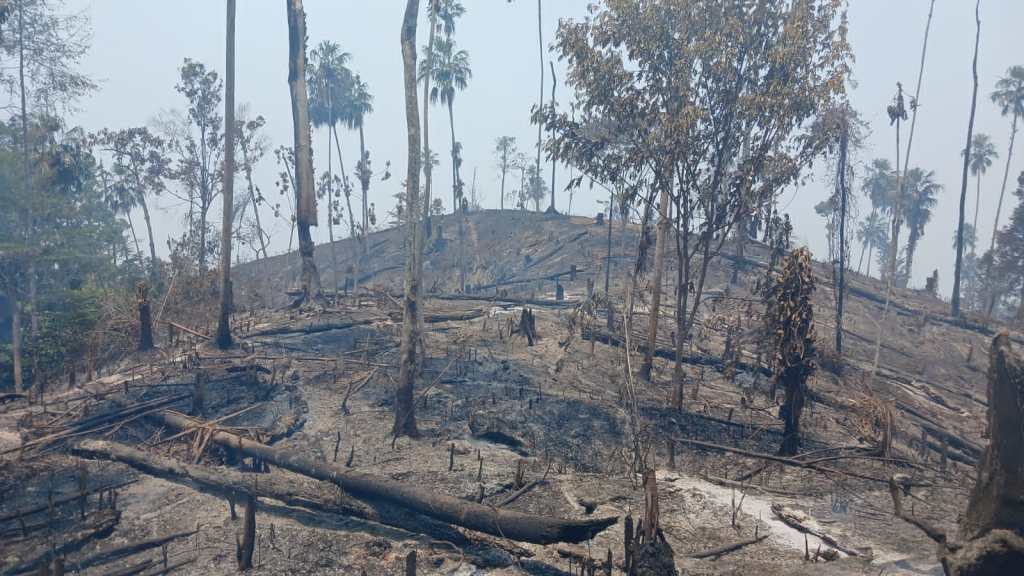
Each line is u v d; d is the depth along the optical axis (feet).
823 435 65.82
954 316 140.97
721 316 106.11
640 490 47.67
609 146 66.95
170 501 42.47
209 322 94.43
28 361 92.99
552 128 66.74
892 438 65.46
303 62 107.45
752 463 55.57
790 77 61.00
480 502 43.01
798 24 59.31
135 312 87.86
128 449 48.39
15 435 51.96
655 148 63.57
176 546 36.37
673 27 62.64
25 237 96.78
